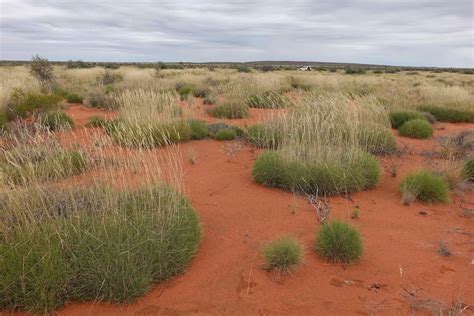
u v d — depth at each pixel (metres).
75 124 11.09
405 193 6.13
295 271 4.25
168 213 4.51
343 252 4.40
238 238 4.95
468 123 14.34
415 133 11.05
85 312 3.58
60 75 30.50
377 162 7.17
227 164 7.92
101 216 4.34
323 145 7.32
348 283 4.07
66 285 3.63
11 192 4.40
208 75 34.09
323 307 3.71
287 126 8.54
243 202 6.04
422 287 4.01
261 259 4.47
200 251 4.66
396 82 30.73
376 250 4.71
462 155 8.54
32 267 3.55
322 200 6.18
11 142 6.34
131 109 9.98
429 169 7.32
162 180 5.48
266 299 3.81
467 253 4.68
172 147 8.97
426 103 16.19
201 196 6.24
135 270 3.78
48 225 4.07
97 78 27.89
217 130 10.82
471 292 3.93
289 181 6.46
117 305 3.69
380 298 3.83
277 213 5.66
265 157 6.90
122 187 5.03
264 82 20.62
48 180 5.00
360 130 8.66
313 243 4.80
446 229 5.28
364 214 5.69
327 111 9.10
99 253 3.87
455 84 32.19
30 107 11.67
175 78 28.47
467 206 6.06
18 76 23.58
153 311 3.63
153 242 4.09
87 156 5.55
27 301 3.53
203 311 3.64
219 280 4.10
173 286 4.00
